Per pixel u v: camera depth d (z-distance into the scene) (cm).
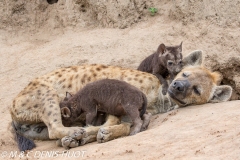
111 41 1577
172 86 1158
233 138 878
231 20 1482
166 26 1588
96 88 1105
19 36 1756
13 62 1605
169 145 907
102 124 1138
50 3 1820
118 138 1041
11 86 1506
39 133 1183
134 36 1578
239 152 819
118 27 1645
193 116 1060
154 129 1017
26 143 1112
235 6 1480
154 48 1520
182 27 1557
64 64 1537
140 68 1377
